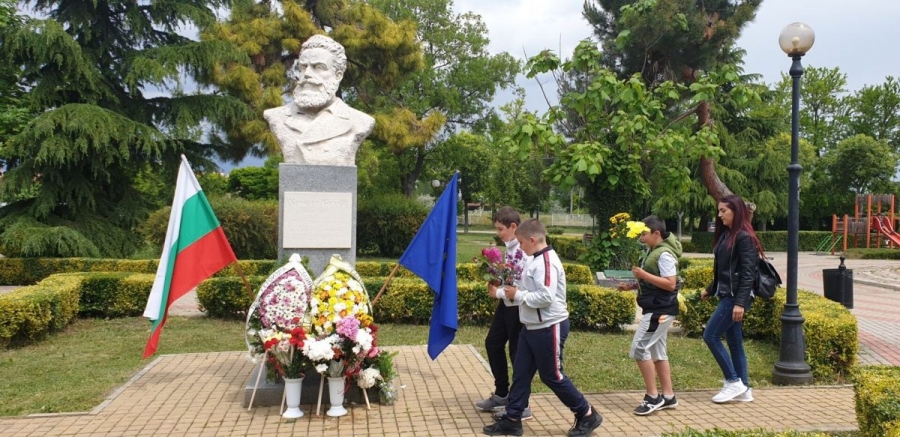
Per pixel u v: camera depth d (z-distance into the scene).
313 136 6.48
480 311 9.37
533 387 6.09
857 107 47.88
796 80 6.55
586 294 9.09
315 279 5.84
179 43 20.09
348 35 21.73
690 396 5.73
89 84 17.56
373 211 21.42
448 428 4.81
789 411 5.25
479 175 43.84
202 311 10.38
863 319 10.87
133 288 10.23
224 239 5.83
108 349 7.83
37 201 17.11
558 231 43.81
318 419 5.01
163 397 5.62
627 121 12.37
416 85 33.91
